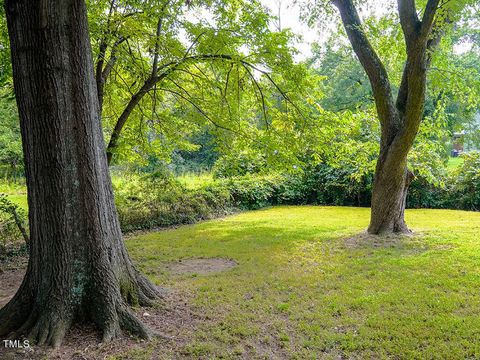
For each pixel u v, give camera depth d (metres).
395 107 6.42
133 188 9.12
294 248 6.05
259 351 2.84
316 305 3.66
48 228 2.98
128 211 8.26
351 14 6.35
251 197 11.66
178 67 6.89
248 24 6.37
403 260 5.03
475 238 6.10
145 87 7.22
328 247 6.05
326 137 7.27
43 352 2.68
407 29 5.70
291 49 6.47
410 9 5.64
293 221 8.91
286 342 2.97
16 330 2.90
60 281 2.97
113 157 8.60
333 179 12.02
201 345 2.87
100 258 3.12
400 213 6.77
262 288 4.18
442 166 11.14
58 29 2.87
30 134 2.96
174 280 4.55
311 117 7.20
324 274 4.62
